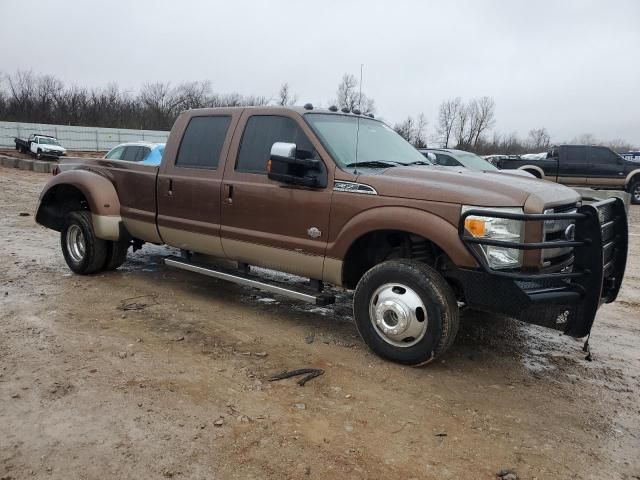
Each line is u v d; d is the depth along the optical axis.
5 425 3.18
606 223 4.41
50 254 7.86
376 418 3.45
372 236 4.52
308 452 3.03
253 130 5.13
